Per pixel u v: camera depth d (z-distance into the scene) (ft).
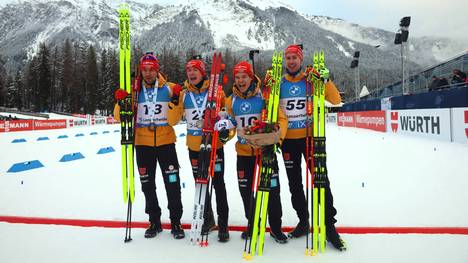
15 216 12.19
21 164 23.50
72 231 10.94
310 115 9.73
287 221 11.61
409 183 16.75
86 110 192.24
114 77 185.57
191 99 10.52
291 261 8.59
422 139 36.76
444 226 10.65
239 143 9.90
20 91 193.88
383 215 11.91
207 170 9.71
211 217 11.07
